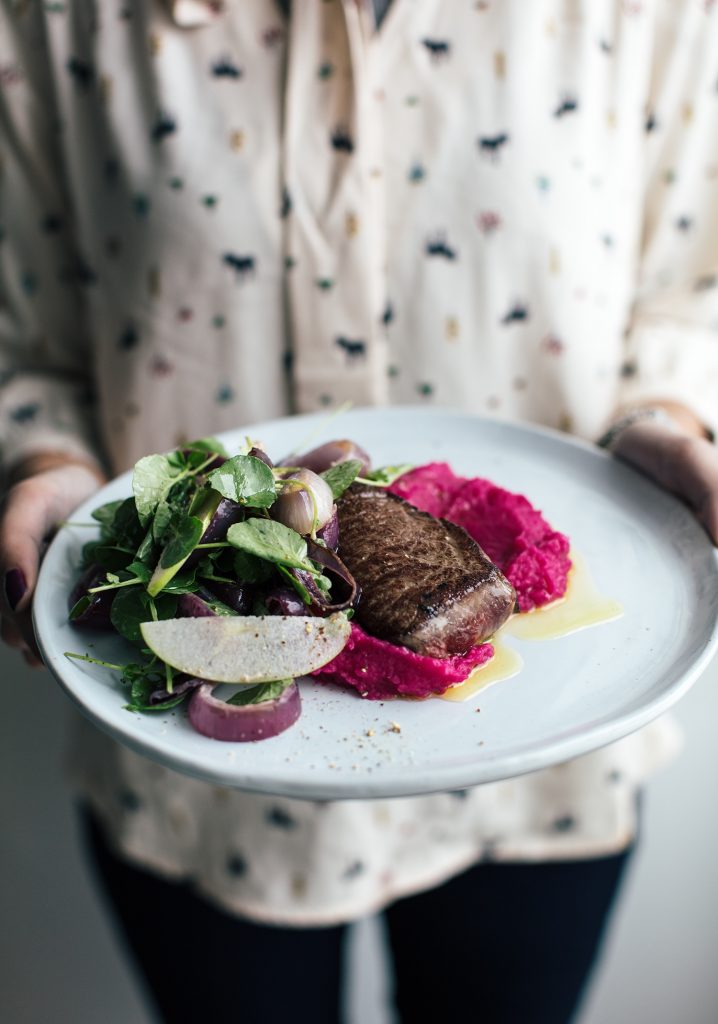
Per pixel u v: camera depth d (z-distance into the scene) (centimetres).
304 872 69
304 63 60
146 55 61
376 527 48
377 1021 96
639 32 62
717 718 87
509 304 65
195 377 66
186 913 72
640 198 68
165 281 64
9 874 92
